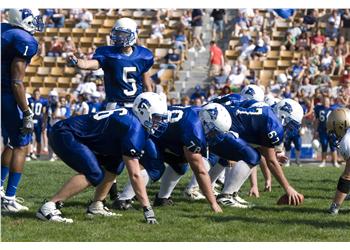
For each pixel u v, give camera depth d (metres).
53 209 12.09
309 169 24.47
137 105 11.78
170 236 11.06
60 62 39.94
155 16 41.69
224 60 38.38
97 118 11.88
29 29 12.88
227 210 13.77
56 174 20.56
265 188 17.22
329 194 16.89
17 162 13.09
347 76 32.50
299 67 35.25
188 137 12.87
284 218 12.82
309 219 12.75
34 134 30.30
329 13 39.78
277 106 14.41
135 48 15.32
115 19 42.81
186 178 20.06
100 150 12.00
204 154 13.16
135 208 13.98
